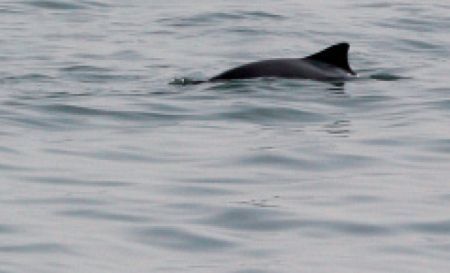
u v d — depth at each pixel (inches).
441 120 2041.1
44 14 3314.5
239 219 1430.9
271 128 1974.7
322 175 1656.0
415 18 3312.0
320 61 2453.2
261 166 1706.4
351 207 1480.1
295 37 3070.9
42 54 2755.9
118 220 1419.8
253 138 1892.2
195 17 3287.4
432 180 1624.0
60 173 1654.8
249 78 2358.5
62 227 1381.6
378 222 1413.6
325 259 1273.4
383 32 3120.1
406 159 1753.2
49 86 2356.1
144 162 1729.8
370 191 1561.3
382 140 1875.0
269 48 2935.5
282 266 1247.5
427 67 2657.5
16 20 3211.1
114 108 2122.3
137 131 1948.8
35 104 2145.7
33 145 1830.7
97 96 2239.2
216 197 1531.7
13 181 1603.1
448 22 3270.2
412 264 1253.1
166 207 1482.5
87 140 1876.2
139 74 2529.5
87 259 1262.3
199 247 1318.9
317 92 2271.2
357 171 1679.4
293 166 1705.2
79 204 1488.7
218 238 1352.1
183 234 1365.7
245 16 3312.0
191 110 2111.2
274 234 1368.1
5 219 1405.0
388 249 1309.1
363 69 2615.7
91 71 2554.1
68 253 1280.8
